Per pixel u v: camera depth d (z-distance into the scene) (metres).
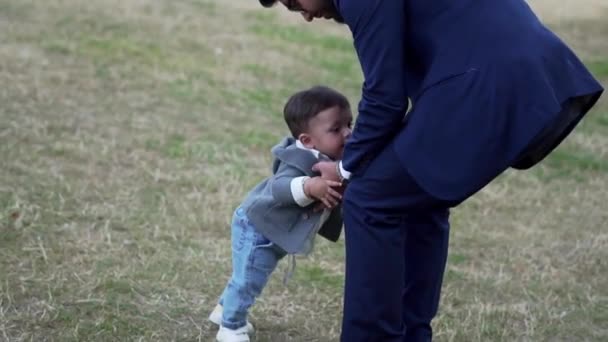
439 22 3.45
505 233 6.44
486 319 5.04
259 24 12.58
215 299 5.03
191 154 7.39
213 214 6.23
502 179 7.57
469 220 6.63
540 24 3.58
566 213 6.89
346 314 3.75
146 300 4.94
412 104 3.65
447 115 3.41
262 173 7.17
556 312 5.18
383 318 3.72
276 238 4.14
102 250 5.52
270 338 4.67
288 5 3.71
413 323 4.11
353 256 3.69
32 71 9.07
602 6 15.80
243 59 10.68
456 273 5.64
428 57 3.50
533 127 3.34
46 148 7.12
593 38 13.79
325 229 4.38
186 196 6.52
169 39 11.05
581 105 3.66
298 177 4.02
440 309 5.14
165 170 7.00
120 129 7.79
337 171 3.83
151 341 4.53
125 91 8.87
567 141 8.71
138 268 5.32
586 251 6.11
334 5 3.57
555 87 3.44
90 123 7.84
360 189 3.63
